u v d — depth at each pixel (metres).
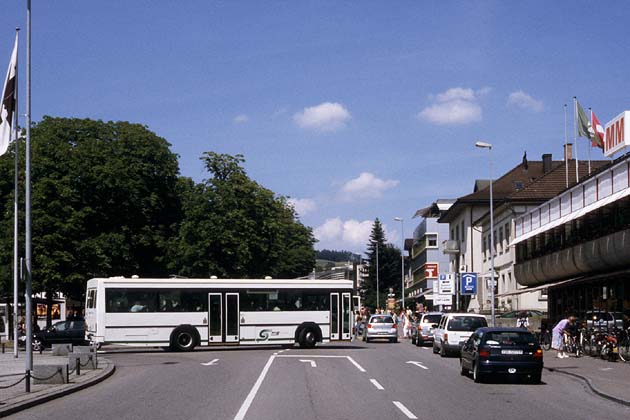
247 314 38.91
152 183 53.94
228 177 54.56
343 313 40.16
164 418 14.89
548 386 22.17
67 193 48.81
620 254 31.72
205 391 20.11
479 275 74.31
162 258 53.50
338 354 36.41
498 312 62.72
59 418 15.15
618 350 30.52
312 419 14.55
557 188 64.56
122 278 37.75
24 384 21.72
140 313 37.59
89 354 26.80
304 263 85.38
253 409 16.12
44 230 48.03
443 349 34.25
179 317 38.03
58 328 43.44
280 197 87.12
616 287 32.84
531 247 47.72
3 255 47.31
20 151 50.00
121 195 51.44
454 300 72.88
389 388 20.86
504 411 16.16
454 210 81.62
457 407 16.75
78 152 50.72
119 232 51.69
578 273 38.41
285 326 39.41
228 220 52.47
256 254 54.12
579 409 16.70
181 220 55.28
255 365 29.36
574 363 29.89
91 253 49.03
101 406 17.16
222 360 32.41
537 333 41.03
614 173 33.03
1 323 55.25
